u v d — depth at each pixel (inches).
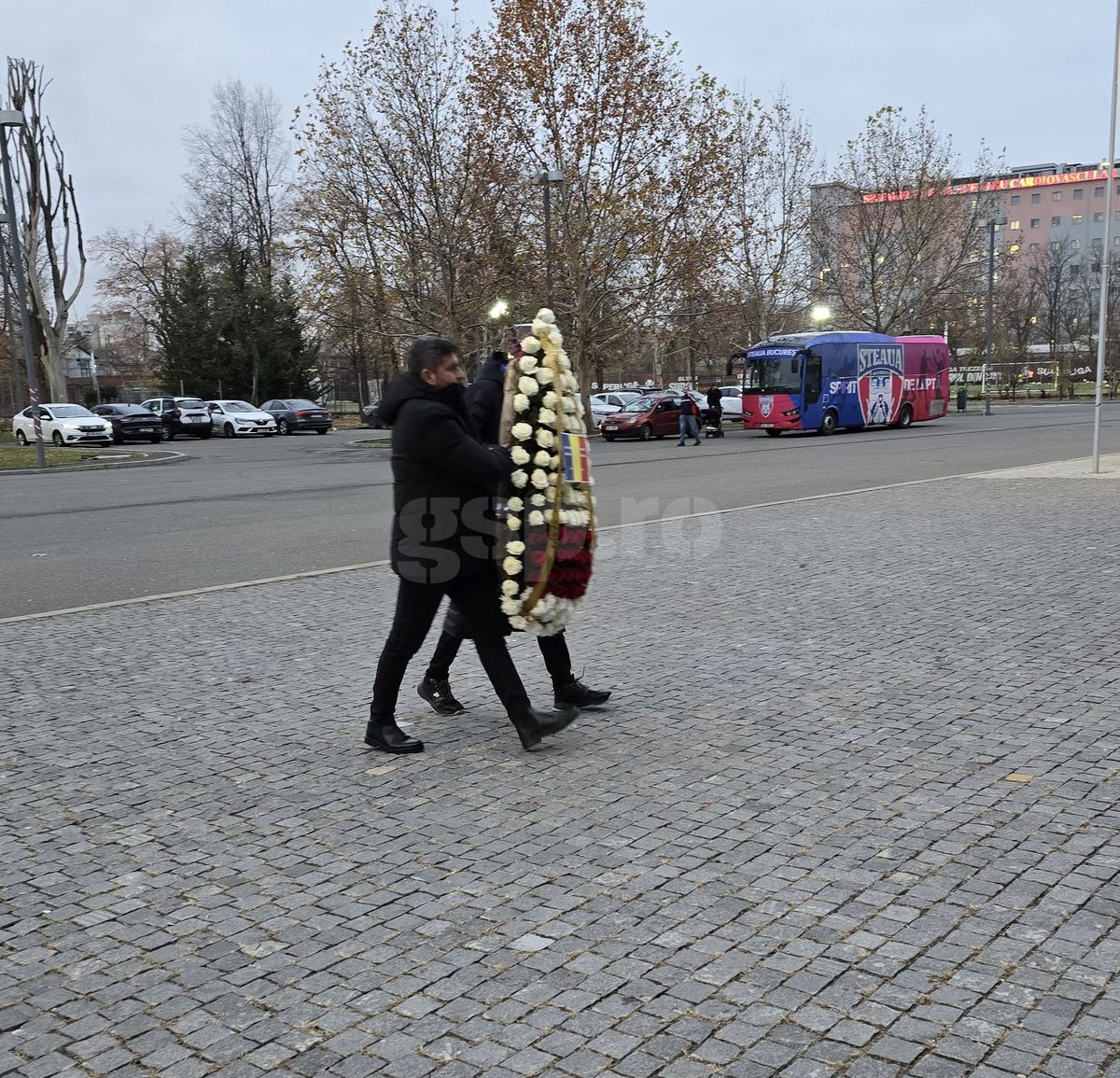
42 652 284.8
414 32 1310.3
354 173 1343.5
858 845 154.2
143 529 548.4
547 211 1229.7
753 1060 107.3
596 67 1352.1
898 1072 104.8
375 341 1496.1
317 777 190.5
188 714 228.4
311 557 441.1
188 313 2289.6
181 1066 109.7
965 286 2258.9
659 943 129.7
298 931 136.2
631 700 227.9
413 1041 112.6
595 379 2455.7
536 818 168.7
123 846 163.6
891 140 1958.7
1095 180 4751.5
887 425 1488.7
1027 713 209.0
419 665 264.4
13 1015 119.6
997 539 415.8
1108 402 2231.8
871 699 221.9
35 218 1907.0
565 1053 109.7
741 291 1620.3
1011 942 127.0
